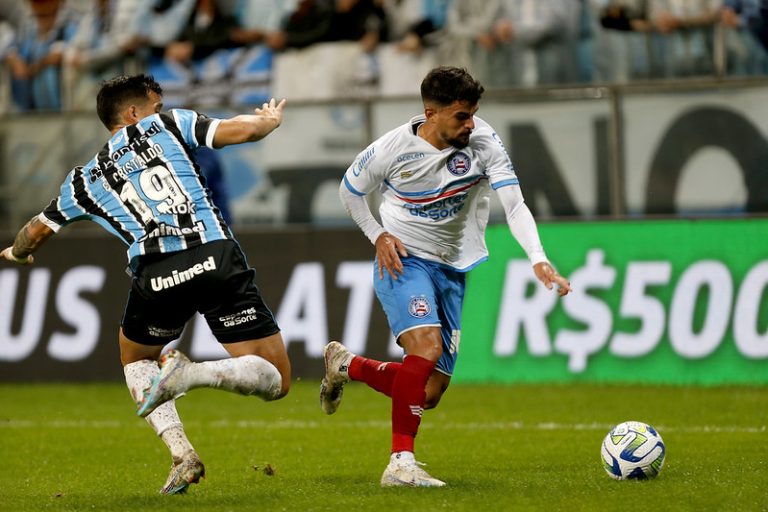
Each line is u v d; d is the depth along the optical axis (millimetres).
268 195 38562
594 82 44094
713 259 35250
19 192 40312
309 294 38000
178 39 47812
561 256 36281
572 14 44031
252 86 47125
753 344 34781
